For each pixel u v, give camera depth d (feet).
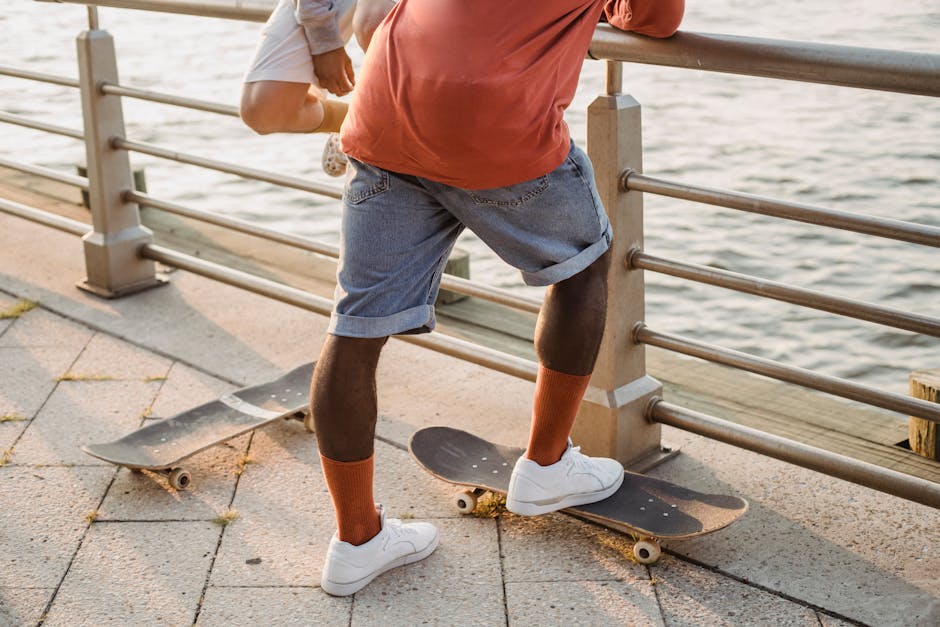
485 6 6.29
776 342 23.35
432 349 10.66
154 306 13.19
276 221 30.89
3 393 10.96
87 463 9.61
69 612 7.59
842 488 9.07
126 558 8.23
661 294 25.67
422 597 7.76
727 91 46.39
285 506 8.94
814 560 8.11
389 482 9.33
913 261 27.22
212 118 42.60
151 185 33.68
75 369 11.51
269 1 10.38
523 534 8.52
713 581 7.89
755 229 29.71
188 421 9.91
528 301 9.89
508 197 6.87
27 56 54.24
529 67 6.41
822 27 57.31
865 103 43.16
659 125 41.68
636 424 9.37
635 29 7.94
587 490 8.34
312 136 40.32
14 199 19.63
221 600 7.73
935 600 7.62
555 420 8.02
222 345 12.09
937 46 51.60
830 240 28.78
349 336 7.29
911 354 22.67
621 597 7.72
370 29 7.55
